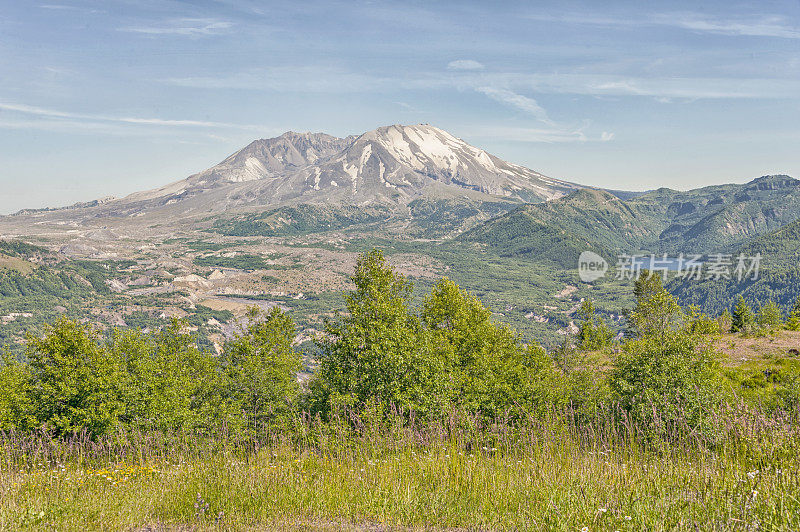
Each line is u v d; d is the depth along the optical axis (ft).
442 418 49.21
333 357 98.27
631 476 29.99
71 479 36.50
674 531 22.35
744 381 117.91
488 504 29.14
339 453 40.32
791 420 32.94
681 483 27.78
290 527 27.55
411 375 87.04
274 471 36.22
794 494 23.61
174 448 46.98
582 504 26.40
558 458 35.96
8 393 124.98
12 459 42.86
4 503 29.71
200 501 31.09
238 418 121.08
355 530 27.04
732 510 23.12
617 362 88.12
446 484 32.45
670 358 79.41
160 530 27.86
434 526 27.07
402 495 30.76
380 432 43.80
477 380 99.86
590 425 40.63
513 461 36.70
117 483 36.76
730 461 30.04
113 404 119.34
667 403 41.70
